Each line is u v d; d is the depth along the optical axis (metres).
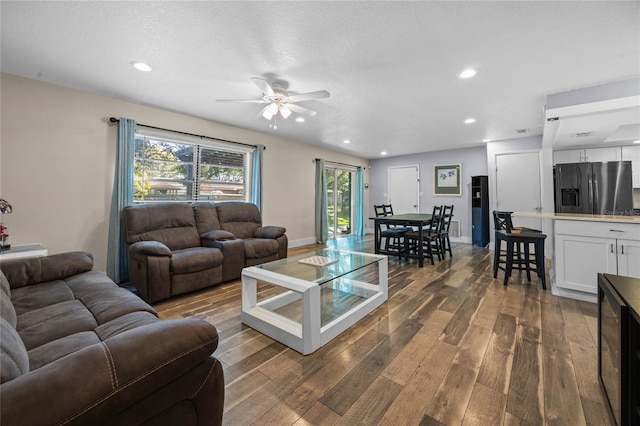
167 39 2.04
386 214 5.44
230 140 4.39
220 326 2.20
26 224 2.69
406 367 1.65
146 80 2.74
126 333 0.84
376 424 1.23
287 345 1.89
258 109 3.62
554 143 4.16
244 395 1.42
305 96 2.67
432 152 6.76
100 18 1.80
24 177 2.68
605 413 1.28
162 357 0.80
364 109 3.57
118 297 1.66
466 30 1.92
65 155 2.90
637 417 1.05
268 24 1.86
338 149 6.45
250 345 1.91
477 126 4.38
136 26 1.89
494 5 1.67
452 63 2.38
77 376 0.67
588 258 2.62
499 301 2.67
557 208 4.31
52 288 1.83
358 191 7.51
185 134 3.84
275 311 2.48
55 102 2.83
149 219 3.21
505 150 5.33
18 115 2.64
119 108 3.25
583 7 1.68
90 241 3.06
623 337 1.08
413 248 4.89
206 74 2.60
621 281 1.34
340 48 2.15
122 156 3.17
